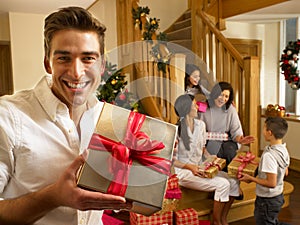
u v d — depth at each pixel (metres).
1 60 4.55
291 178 4.32
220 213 2.65
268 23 5.36
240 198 2.81
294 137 4.72
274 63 5.47
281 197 2.38
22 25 4.11
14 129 0.69
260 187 2.39
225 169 2.67
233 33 5.24
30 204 0.62
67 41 0.63
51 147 0.72
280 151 2.33
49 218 0.75
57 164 0.72
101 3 4.32
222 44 3.60
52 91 0.73
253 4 3.74
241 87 3.31
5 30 4.20
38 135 0.71
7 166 0.70
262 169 2.30
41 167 0.71
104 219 2.65
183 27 5.04
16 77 4.16
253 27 5.38
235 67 3.40
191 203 2.89
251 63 3.17
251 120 3.20
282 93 5.50
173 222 2.58
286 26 5.29
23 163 0.70
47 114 0.73
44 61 0.74
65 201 0.59
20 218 0.64
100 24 0.69
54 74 0.65
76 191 0.57
